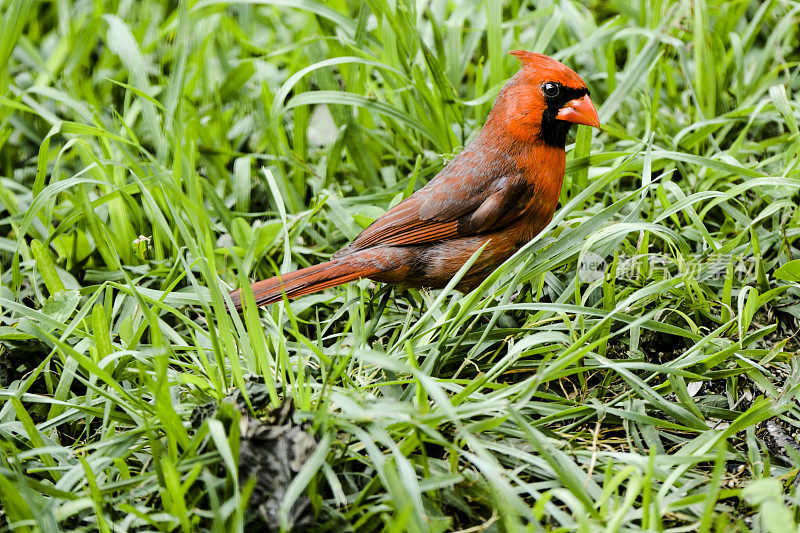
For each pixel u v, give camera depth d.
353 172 8.93
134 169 7.79
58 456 5.63
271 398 5.37
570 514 5.18
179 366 6.36
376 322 6.88
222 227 8.16
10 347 6.68
